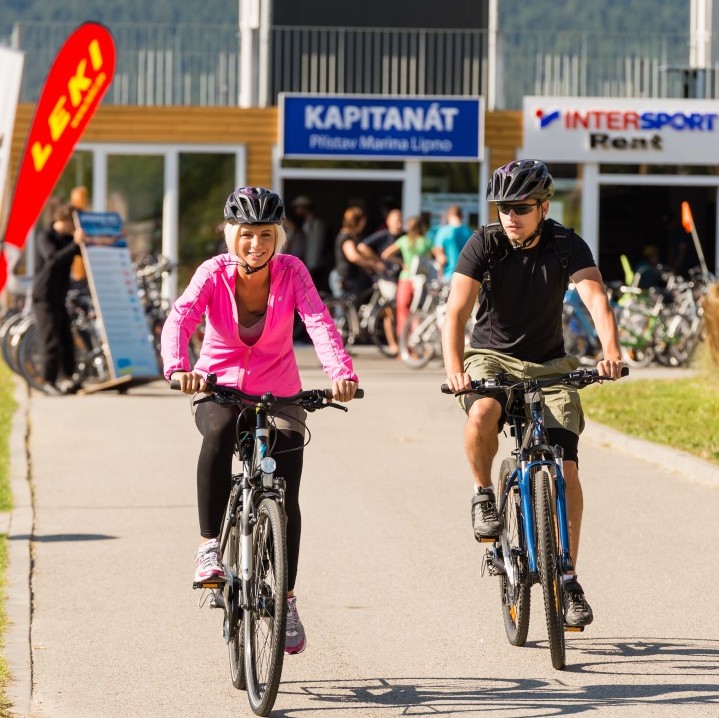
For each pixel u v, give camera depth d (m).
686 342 53.56
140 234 63.47
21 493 27.00
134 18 66.06
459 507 25.80
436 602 18.95
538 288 16.44
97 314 43.91
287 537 14.88
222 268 14.74
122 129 63.12
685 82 65.12
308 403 14.45
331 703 14.63
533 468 15.73
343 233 58.34
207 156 63.31
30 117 63.53
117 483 28.28
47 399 42.47
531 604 19.08
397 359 56.75
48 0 70.31
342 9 65.25
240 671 15.05
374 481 28.59
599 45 64.81
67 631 17.53
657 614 18.20
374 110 62.84
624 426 34.59
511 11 65.00
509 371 16.77
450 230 54.31
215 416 14.99
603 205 63.81
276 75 64.69
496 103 64.50
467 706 14.46
